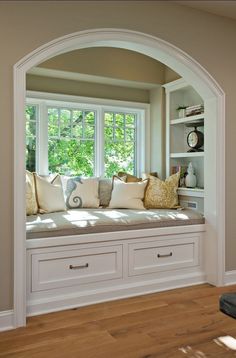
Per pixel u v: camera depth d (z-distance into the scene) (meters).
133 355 1.92
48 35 2.33
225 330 2.23
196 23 2.88
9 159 2.25
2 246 2.24
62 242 2.56
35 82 3.71
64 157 4.00
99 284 2.72
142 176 4.10
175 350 1.98
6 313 2.25
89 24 2.44
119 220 2.84
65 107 3.98
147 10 2.64
